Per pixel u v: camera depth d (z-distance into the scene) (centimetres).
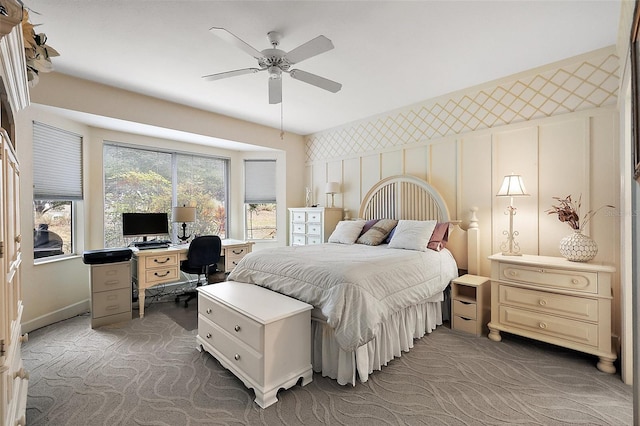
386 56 272
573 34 239
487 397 193
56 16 212
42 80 294
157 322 326
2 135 113
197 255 372
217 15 212
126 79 319
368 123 457
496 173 328
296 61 225
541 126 297
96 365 233
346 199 491
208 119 429
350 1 198
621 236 214
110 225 402
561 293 241
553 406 183
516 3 201
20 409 141
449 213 362
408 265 267
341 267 223
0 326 107
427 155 386
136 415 176
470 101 346
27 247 301
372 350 220
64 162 346
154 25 224
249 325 196
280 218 543
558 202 288
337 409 182
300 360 206
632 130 129
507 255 290
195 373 222
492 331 278
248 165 546
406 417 175
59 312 330
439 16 214
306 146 563
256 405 186
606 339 222
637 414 130
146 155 437
